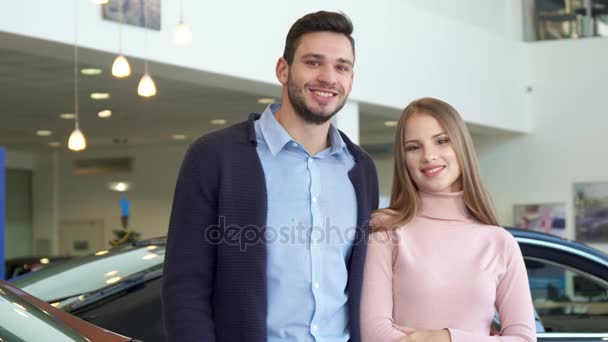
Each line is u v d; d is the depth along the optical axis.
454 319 2.51
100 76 8.84
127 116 12.22
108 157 17.42
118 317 3.04
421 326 2.51
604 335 3.64
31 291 3.14
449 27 11.90
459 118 2.65
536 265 3.58
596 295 3.75
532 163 14.48
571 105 14.18
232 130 2.42
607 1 14.06
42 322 2.19
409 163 2.66
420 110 2.65
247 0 8.39
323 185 2.44
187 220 2.34
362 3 10.02
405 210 2.63
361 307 2.53
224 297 2.31
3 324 2.11
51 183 17.83
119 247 3.50
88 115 12.08
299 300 2.35
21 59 7.83
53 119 12.45
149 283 3.13
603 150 13.99
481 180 2.65
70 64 8.11
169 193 16.91
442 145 2.63
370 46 10.13
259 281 2.31
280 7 8.79
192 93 10.02
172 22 7.64
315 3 9.26
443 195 2.63
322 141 2.48
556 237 3.62
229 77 8.31
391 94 10.48
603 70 13.99
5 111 11.47
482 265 2.55
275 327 2.33
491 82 13.12
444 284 2.53
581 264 3.61
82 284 3.15
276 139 2.41
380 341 2.48
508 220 14.66
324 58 2.40
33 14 6.48
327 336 2.39
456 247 2.57
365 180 2.54
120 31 7.15
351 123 9.94
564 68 14.21
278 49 8.75
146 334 3.01
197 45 7.85
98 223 17.48
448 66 11.82
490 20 14.06
